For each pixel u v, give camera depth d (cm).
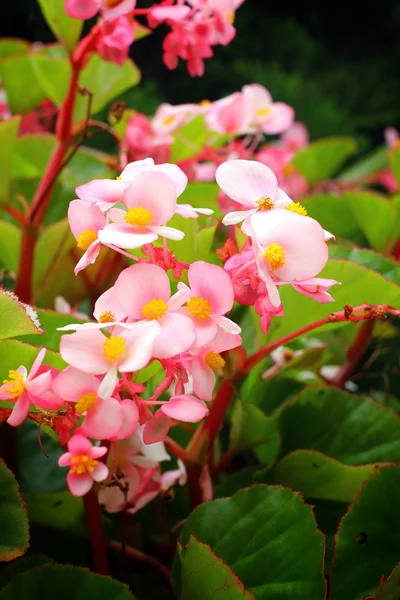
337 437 43
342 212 62
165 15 43
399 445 43
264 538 37
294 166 73
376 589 37
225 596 36
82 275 49
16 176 58
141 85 101
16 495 36
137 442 38
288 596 36
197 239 39
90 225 35
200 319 33
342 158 75
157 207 34
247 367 39
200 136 54
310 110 107
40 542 42
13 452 43
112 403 33
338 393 44
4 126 45
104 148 79
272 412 49
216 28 44
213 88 113
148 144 52
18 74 58
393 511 38
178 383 34
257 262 33
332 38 143
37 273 49
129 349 32
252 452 50
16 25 92
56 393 33
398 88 123
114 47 43
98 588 37
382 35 141
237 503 38
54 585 37
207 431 40
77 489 33
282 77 109
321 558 37
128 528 42
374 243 58
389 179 84
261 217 34
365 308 37
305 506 38
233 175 35
